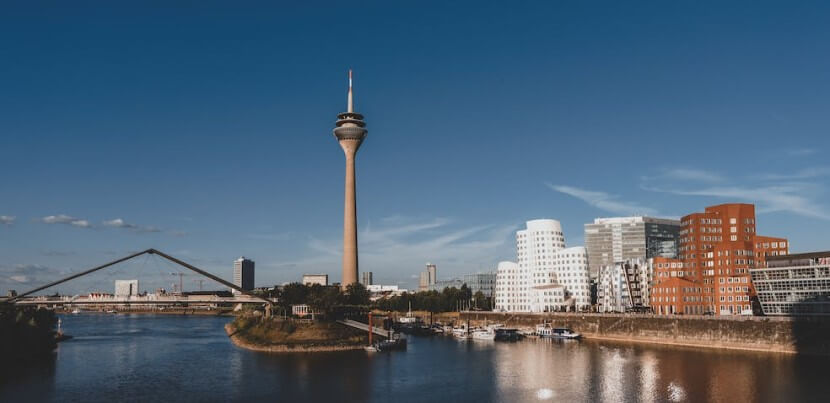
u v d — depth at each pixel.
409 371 195.25
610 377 178.88
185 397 156.62
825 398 145.75
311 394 159.38
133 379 182.50
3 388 169.00
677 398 149.38
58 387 170.50
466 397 154.88
